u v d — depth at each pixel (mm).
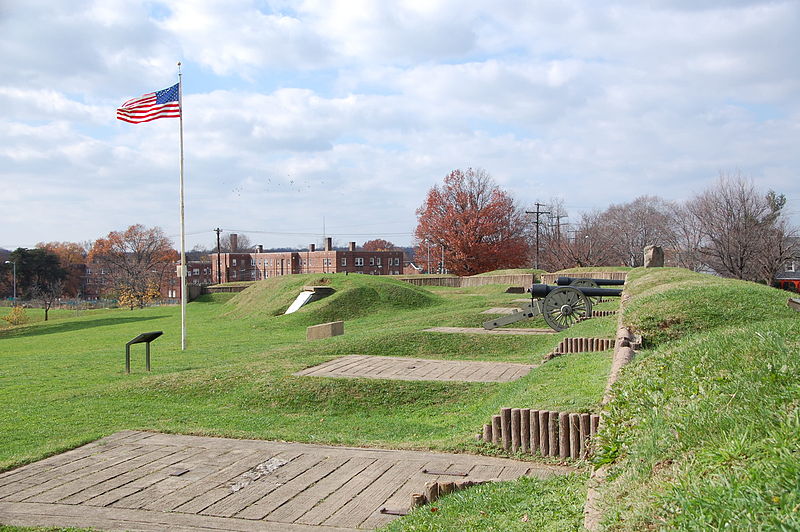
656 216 83000
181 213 24266
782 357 5965
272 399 13898
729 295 14852
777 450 3684
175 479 8453
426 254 74938
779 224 51531
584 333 17859
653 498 3986
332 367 16281
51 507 7496
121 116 24312
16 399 14461
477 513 6156
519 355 18688
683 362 7457
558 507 5656
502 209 65750
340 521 7008
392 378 14773
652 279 21688
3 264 98938
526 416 9086
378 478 8359
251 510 7359
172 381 15297
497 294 38594
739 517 3131
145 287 88500
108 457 9469
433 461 9008
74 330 37969
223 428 11445
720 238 50031
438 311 31906
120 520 7113
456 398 13602
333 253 86438
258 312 37344
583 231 76688
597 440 6898
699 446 4668
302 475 8555
